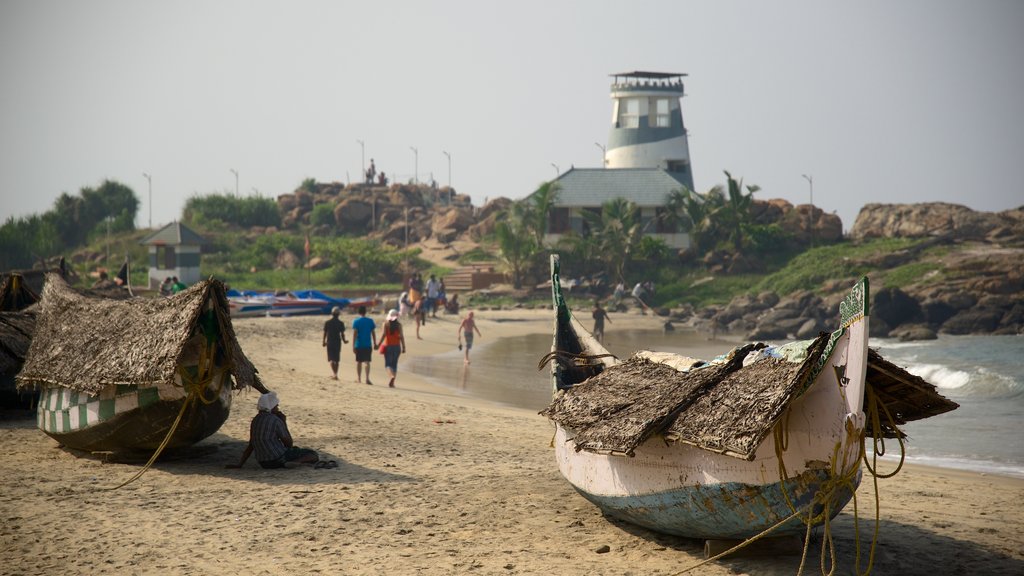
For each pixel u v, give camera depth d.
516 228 93.06
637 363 15.24
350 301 69.56
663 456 12.09
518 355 48.66
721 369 12.50
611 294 89.19
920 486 18.17
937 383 39.81
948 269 76.06
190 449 18.70
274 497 15.34
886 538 13.70
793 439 10.81
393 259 102.94
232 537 13.07
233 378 19.70
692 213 94.06
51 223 121.94
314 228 122.44
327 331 33.41
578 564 11.98
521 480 17.05
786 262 90.62
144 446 17.59
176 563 11.91
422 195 134.25
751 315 75.12
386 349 33.28
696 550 12.65
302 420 23.06
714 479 11.29
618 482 12.98
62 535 13.03
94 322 18.58
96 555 12.19
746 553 12.31
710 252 92.81
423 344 52.66
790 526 11.38
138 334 17.06
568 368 17.16
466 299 87.94
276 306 64.62
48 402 18.52
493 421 25.31
